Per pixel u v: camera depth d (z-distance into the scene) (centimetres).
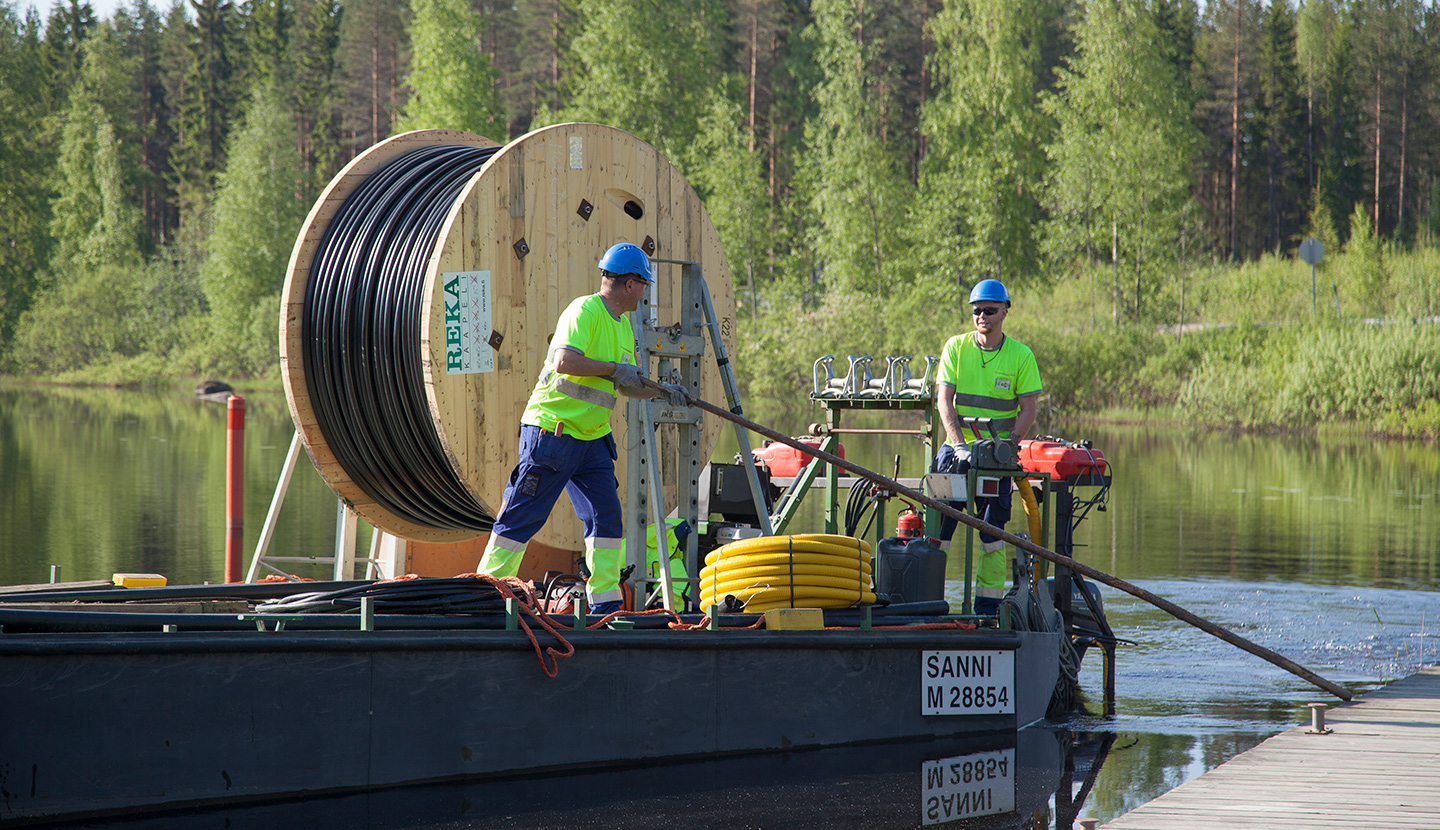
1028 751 1611
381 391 1948
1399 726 1697
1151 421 10538
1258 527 4122
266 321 16725
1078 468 2061
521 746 1438
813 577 1609
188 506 4241
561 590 1692
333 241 2022
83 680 1219
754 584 1611
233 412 2678
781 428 9062
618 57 14675
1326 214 19238
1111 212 12538
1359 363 9412
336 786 1341
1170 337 11394
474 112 15850
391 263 1955
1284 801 1341
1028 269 14075
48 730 1203
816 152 14612
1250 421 9800
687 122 15300
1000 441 1912
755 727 1567
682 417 1773
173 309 19038
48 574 2783
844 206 13662
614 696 1488
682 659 1527
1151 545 3684
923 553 1809
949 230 13262
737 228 14225
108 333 18650
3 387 16338
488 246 1944
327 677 1336
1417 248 14800
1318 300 12569
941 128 13762
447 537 2198
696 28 16100
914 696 1662
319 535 3616
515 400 1991
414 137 2228
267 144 17712
